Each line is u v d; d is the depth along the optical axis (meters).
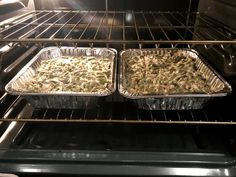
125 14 1.16
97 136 0.79
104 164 0.67
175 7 1.16
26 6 1.10
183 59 1.05
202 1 1.12
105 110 0.91
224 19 0.92
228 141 0.75
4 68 0.85
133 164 0.67
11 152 0.69
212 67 0.99
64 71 0.97
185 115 0.88
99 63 1.04
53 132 0.80
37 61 1.02
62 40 0.68
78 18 1.16
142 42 0.69
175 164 0.67
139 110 0.91
